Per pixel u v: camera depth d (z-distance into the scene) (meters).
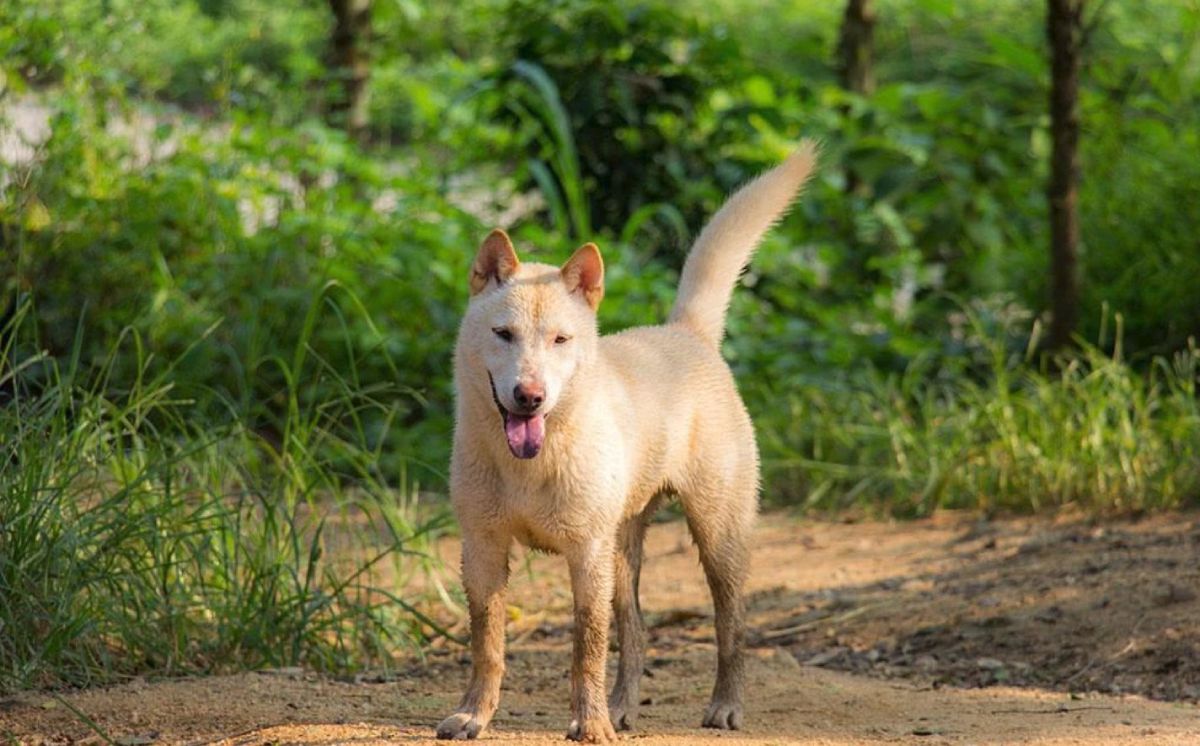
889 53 24.39
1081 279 13.96
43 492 7.86
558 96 15.39
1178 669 7.80
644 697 7.73
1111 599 8.78
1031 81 17.95
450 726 6.27
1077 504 11.45
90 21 13.38
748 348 13.80
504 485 6.33
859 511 12.25
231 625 7.98
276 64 21.42
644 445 6.76
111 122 14.90
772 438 12.88
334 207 13.91
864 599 9.55
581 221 13.88
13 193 11.69
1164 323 13.51
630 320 12.91
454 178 16.66
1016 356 13.59
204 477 9.00
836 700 7.46
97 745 6.40
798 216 15.75
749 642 9.07
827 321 14.49
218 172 13.88
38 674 7.31
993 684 7.96
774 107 15.57
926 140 16.08
